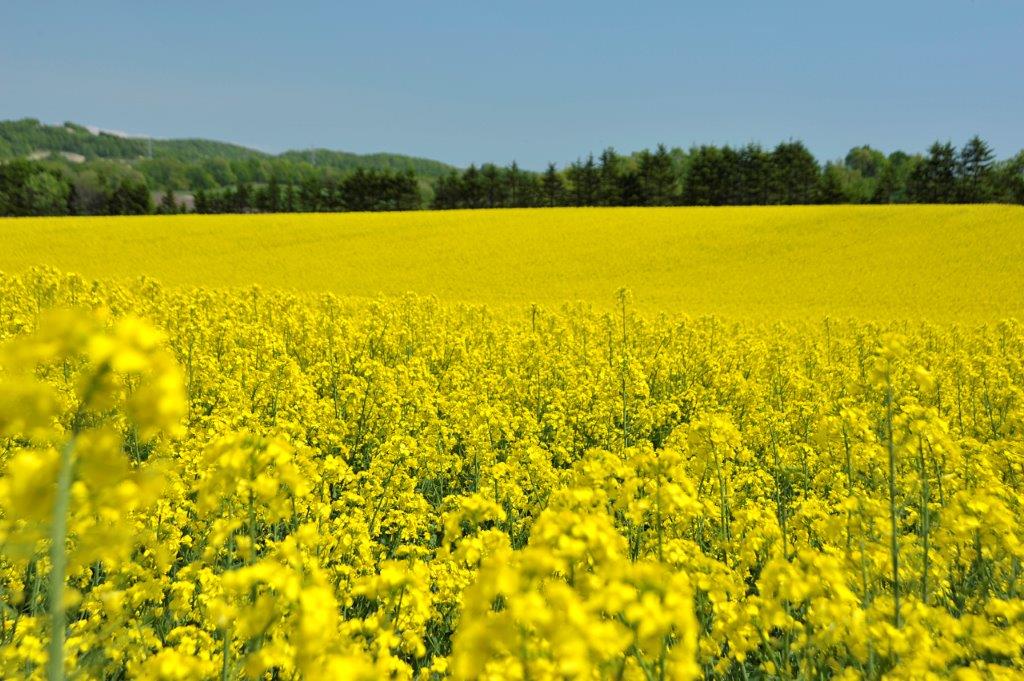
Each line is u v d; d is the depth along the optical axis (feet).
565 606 5.49
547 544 6.98
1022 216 155.43
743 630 9.52
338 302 53.47
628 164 455.22
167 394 4.56
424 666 11.97
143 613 11.21
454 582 12.56
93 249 134.00
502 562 6.48
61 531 4.48
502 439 25.91
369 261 131.54
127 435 18.12
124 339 4.51
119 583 10.37
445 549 12.95
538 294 107.45
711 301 103.04
